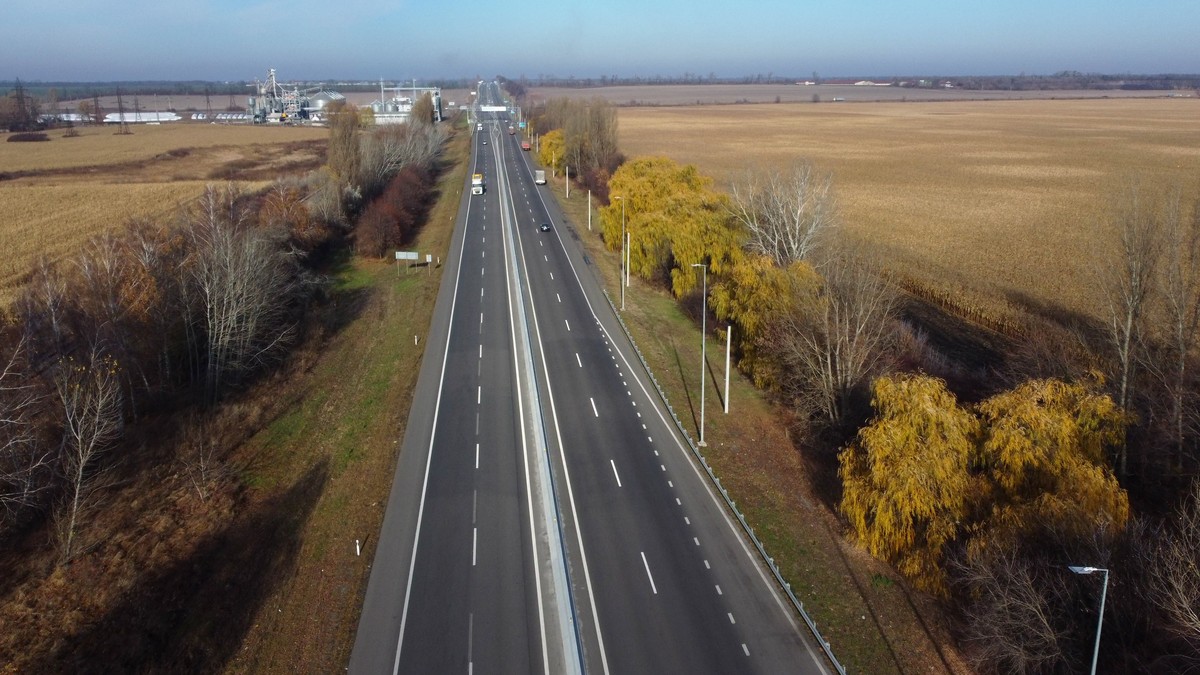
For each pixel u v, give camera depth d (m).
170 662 35.62
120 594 39.84
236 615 38.91
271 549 44.16
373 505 48.16
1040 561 35.25
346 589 40.69
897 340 63.41
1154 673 31.45
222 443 55.97
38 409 49.50
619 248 105.81
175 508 47.66
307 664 35.88
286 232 92.12
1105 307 65.00
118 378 53.75
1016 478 39.25
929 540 39.62
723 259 83.19
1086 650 33.28
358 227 112.19
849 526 45.97
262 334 70.75
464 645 36.72
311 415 61.19
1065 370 54.78
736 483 51.44
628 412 61.12
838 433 55.75
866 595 40.88
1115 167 172.38
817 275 63.41
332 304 86.94
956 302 85.06
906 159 194.12
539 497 48.88
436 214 134.38
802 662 36.12
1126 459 49.47
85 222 109.81
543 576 41.56
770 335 62.53
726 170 172.62
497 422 58.88
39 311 58.50
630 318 82.44
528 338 74.94
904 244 106.62
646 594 40.44
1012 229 113.69
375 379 67.25
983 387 61.28
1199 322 58.06
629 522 46.69
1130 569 34.31
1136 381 53.00
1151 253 53.22
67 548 42.31
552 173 170.25
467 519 46.59
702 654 36.41
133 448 54.34
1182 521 35.81
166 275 67.38
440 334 77.38
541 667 35.34
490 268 100.44
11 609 38.53
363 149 136.75
